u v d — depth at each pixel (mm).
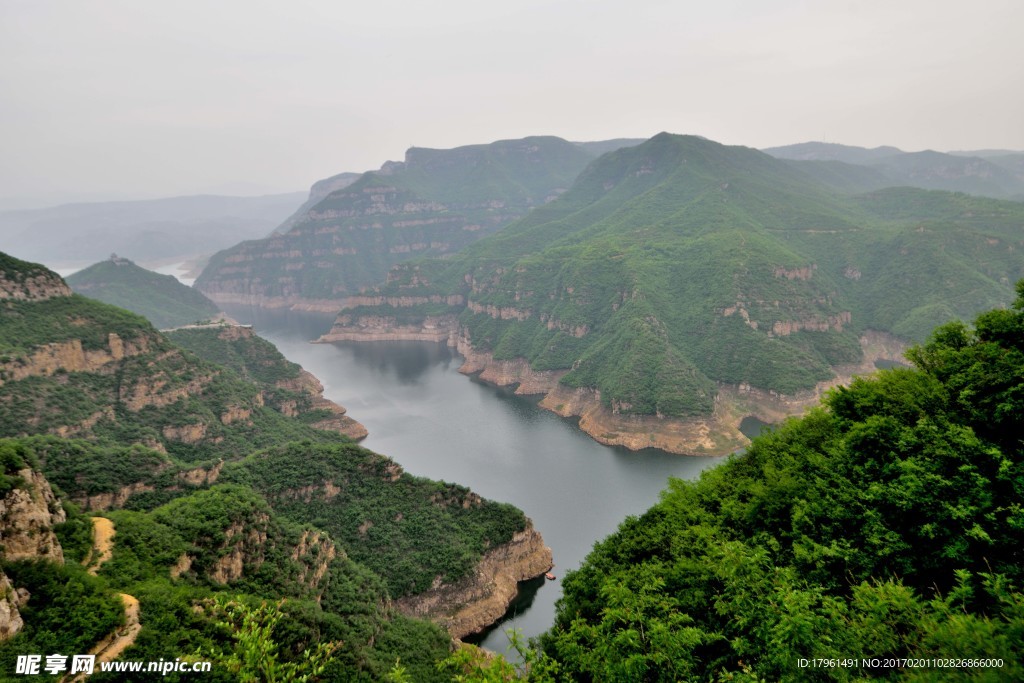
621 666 28906
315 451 98438
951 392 40469
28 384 104000
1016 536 29453
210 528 59219
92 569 46438
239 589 56469
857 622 25719
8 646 34656
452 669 62031
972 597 27641
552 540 112562
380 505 92188
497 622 85000
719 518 45031
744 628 30391
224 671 39000
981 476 31141
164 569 51000
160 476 80000
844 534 35344
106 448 83375
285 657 47125
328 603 63312
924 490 32312
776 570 32000
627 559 48094
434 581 82562
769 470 44594
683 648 29328
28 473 44500
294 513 86375
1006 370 37719
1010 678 19969
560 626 43312
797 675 24031
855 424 40594
